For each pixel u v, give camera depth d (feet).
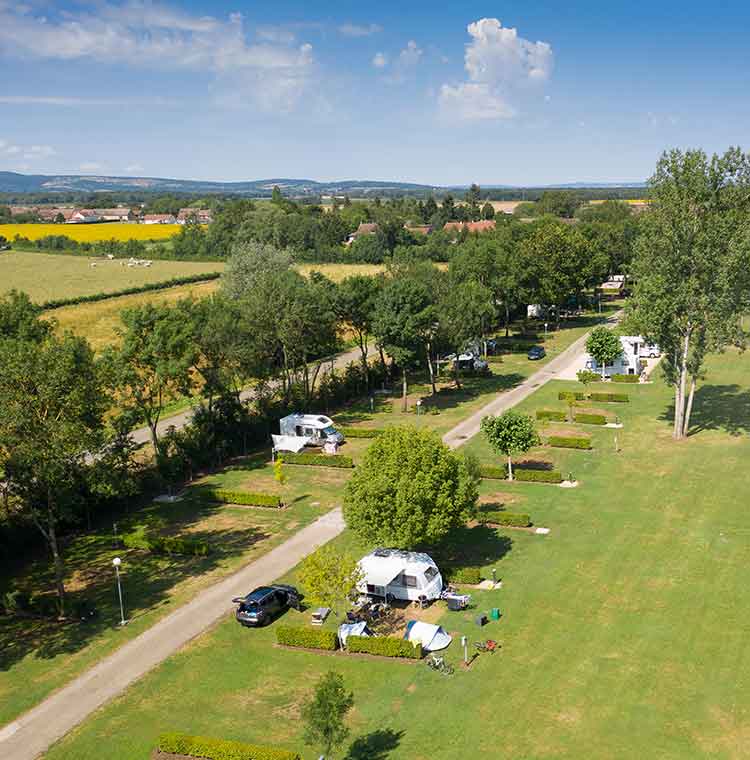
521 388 231.50
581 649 88.79
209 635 98.02
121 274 504.43
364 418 205.98
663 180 162.20
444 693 81.61
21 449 99.35
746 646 87.76
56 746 76.59
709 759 69.26
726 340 159.22
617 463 157.99
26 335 159.94
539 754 70.79
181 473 164.86
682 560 111.04
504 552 117.80
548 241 320.29
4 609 108.58
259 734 76.54
